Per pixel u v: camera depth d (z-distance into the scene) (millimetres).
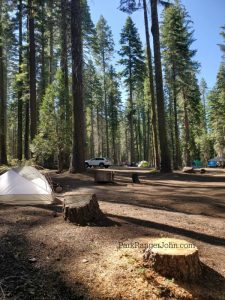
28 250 5922
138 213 8875
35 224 7496
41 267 5305
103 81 50812
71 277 4973
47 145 20500
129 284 4664
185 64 35375
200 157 71938
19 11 25969
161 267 4793
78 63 18422
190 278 4742
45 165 23922
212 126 58719
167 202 11031
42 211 8812
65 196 8000
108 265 5184
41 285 4781
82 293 4590
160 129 21906
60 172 20000
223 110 53094
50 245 6117
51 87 20953
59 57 33062
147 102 47250
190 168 24812
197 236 7098
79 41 18500
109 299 4438
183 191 13719
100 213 7621
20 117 33094
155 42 21828
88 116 58938
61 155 20875
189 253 4781
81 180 16344
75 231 6773
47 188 10445
